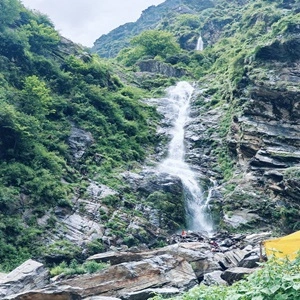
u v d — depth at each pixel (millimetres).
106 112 37750
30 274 13500
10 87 32406
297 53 36250
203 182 33781
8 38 35500
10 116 26469
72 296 11539
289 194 28062
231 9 88000
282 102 33875
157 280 13695
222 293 6484
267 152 31938
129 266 13492
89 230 23969
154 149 38531
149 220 27078
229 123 39438
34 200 24094
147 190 29438
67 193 26109
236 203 29641
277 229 27391
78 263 21359
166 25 94000
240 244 23000
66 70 39844
